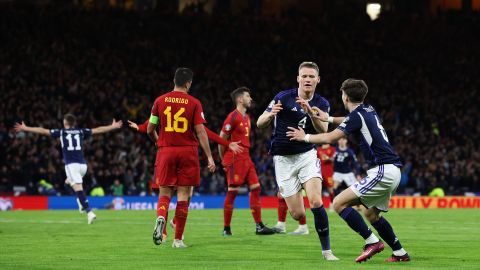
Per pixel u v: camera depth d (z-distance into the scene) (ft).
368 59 202.49
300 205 46.47
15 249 49.65
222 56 188.34
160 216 46.78
